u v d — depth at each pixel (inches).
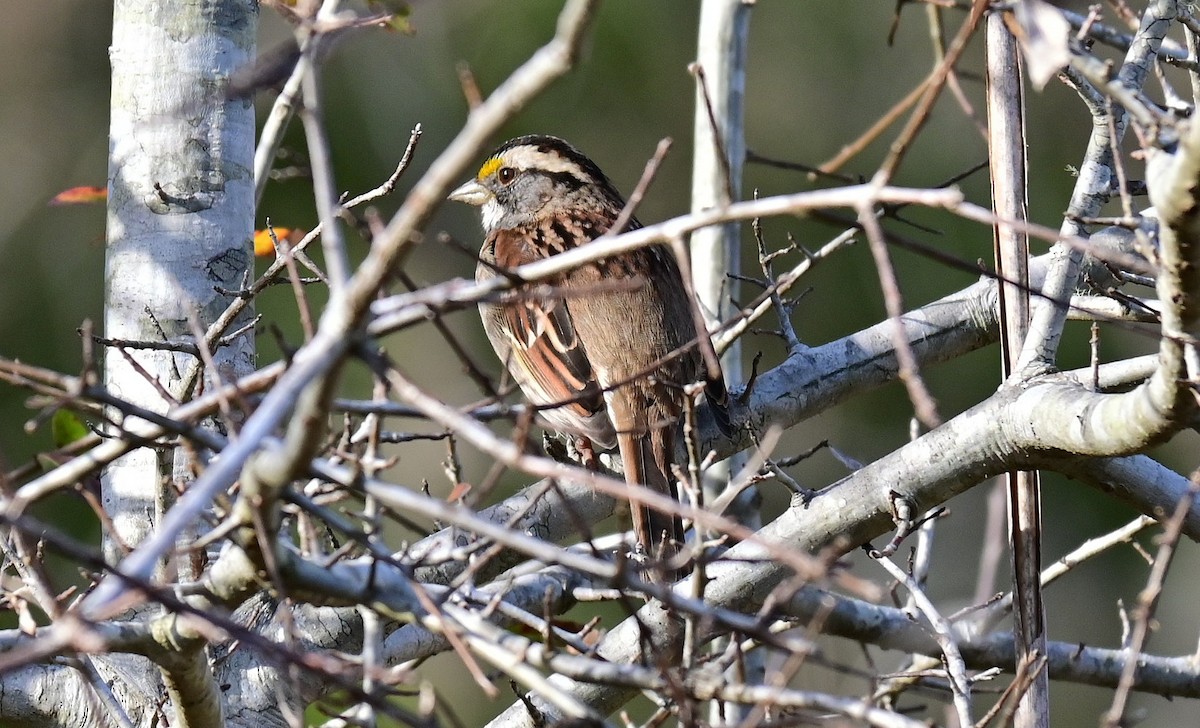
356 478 198.5
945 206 172.9
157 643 226.4
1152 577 258.4
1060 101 676.1
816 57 711.7
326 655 242.1
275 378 212.8
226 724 300.7
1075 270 292.7
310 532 234.5
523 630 310.5
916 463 299.1
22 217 649.6
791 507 309.0
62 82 676.1
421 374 618.8
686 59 696.4
